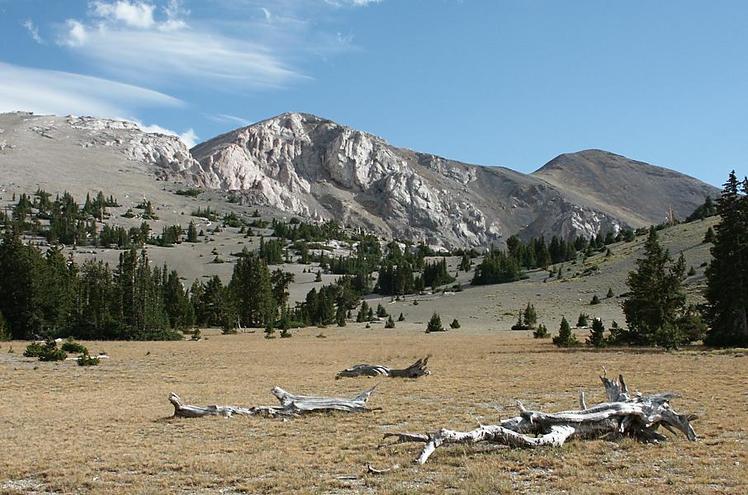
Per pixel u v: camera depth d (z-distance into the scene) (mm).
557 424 16750
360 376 36875
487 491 12492
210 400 27375
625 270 155250
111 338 85562
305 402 23188
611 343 63000
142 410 24703
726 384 28891
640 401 17656
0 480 14352
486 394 27359
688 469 13969
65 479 14086
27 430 20625
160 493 12898
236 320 123812
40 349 51719
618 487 12586
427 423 20672
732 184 59781
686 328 61656
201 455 16359
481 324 125312
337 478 13938
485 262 189000
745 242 58219
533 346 64688
